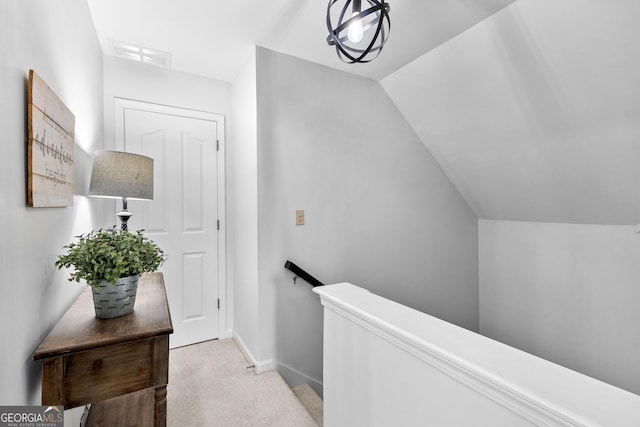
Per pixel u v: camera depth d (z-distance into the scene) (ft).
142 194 5.28
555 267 8.96
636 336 7.45
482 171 9.00
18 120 2.74
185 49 7.02
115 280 3.37
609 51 5.01
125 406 4.98
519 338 9.93
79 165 4.99
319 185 7.56
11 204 2.59
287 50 7.00
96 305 3.46
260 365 6.82
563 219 8.63
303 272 7.06
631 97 5.32
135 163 5.18
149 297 4.34
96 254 3.32
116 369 3.08
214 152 8.56
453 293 10.39
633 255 7.45
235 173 8.55
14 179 2.65
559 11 5.02
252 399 5.90
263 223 6.82
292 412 5.57
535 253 9.43
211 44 6.80
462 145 8.65
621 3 4.47
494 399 2.42
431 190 9.73
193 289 8.25
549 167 7.50
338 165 7.86
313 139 7.48
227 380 6.53
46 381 2.79
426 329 3.20
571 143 6.69
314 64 7.51
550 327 9.11
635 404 2.03
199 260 8.34
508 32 5.74
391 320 3.44
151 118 7.77
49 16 3.60
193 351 7.82
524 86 6.31
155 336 3.18
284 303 7.09
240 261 8.09
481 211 10.63
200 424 5.22
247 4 5.53
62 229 3.98
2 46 2.46
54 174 3.52
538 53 5.69
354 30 3.71
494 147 8.04
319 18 5.91
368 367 3.85
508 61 6.12
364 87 8.31
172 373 6.78
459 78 7.07
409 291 9.31
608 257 7.88
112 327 3.25
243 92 7.74
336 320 4.46
